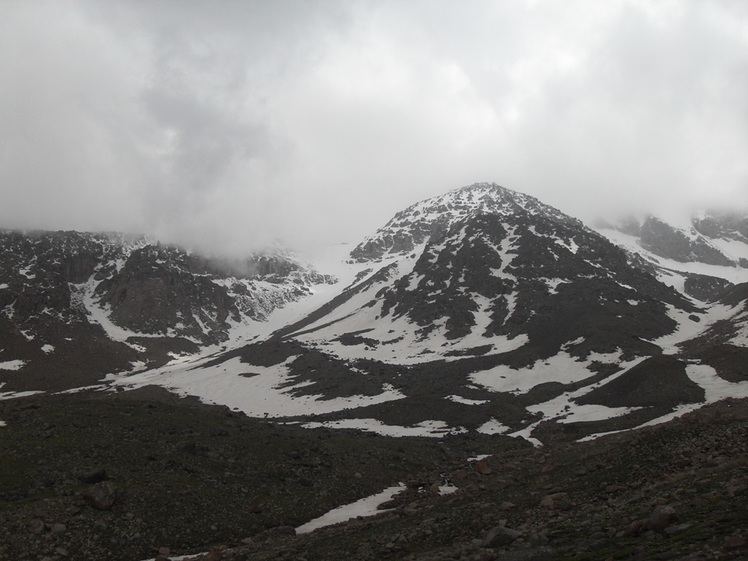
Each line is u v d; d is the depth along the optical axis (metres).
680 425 57.31
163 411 94.00
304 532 56.22
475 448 109.88
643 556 21.67
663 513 26.19
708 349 159.62
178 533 53.81
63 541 48.12
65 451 65.62
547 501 42.56
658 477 42.25
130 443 71.88
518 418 143.50
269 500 65.12
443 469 90.06
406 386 195.75
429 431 136.50
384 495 74.38
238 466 73.50
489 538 32.03
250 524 58.72
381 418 153.38
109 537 50.31
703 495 30.52
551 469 62.62
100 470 60.00
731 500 27.70
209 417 96.06
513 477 65.31
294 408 189.50
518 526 36.97
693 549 20.84
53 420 77.25
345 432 129.12
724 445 45.78
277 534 54.84
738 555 18.83
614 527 29.00
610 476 48.25
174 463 68.19
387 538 42.59
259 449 81.88
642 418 118.81
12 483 56.28
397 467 88.75
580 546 26.59
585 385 171.12
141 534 52.03
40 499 53.16
